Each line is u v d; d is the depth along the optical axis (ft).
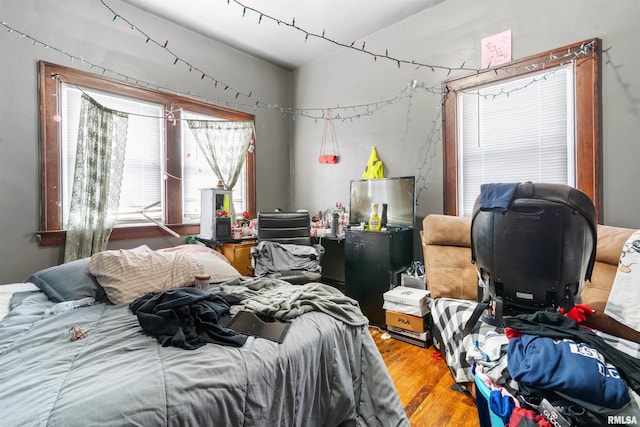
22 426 2.40
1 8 7.20
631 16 6.41
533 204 3.94
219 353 3.55
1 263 7.29
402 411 4.56
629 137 6.46
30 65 7.59
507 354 3.77
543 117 7.75
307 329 4.26
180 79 10.35
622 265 5.16
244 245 10.00
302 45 11.64
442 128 9.18
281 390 3.61
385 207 9.69
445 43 9.15
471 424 4.90
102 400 2.68
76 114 8.54
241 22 10.14
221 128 11.21
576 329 3.86
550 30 7.39
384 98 10.66
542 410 3.16
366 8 9.48
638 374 3.41
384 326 8.59
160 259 6.11
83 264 6.01
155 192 9.99
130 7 9.20
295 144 13.70
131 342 3.77
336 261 12.20
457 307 6.48
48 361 3.31
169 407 2.81
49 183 7.89
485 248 4.43
